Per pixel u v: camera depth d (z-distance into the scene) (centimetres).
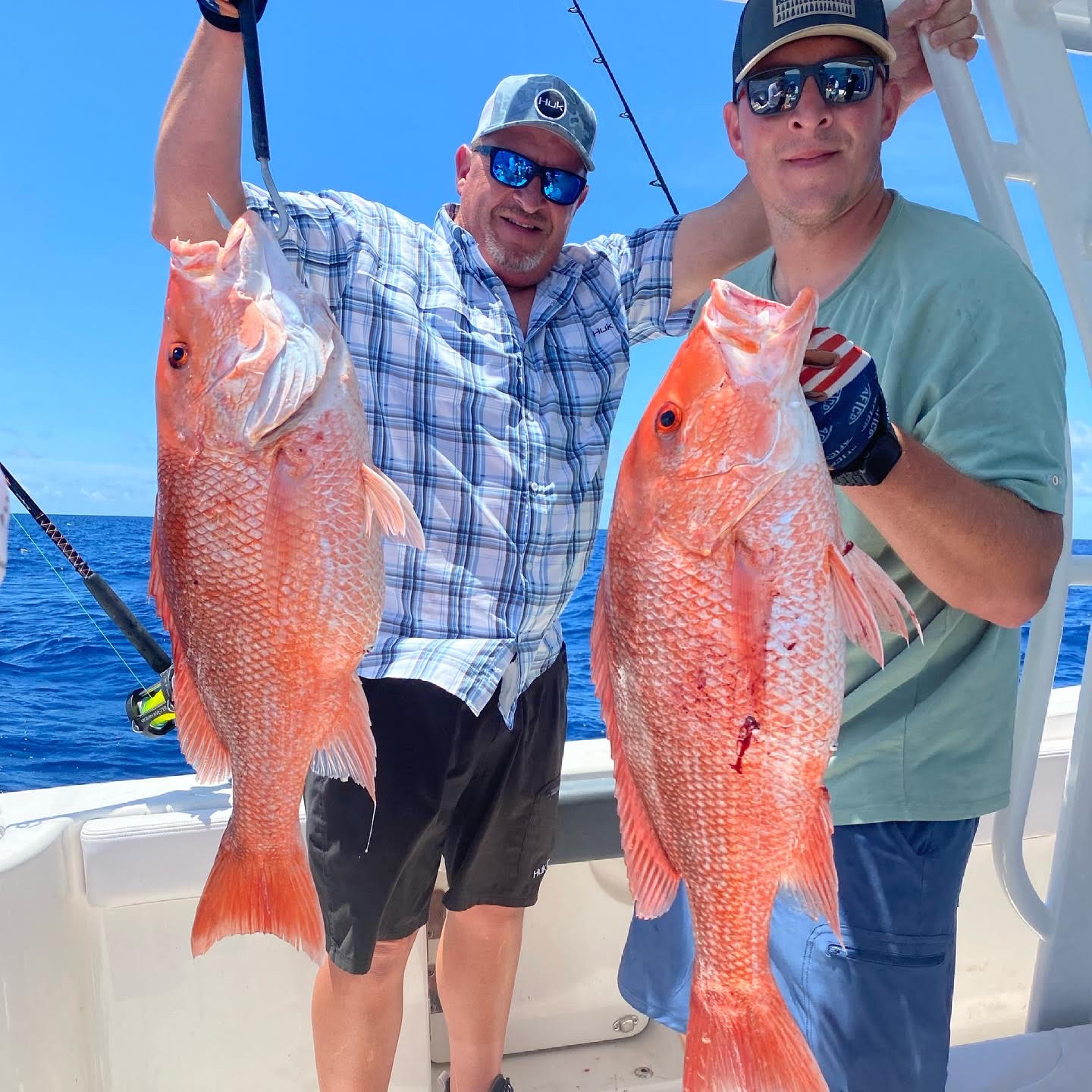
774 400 122
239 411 148
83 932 228
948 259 163
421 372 233
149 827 227
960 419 154
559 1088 252
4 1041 193
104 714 1036
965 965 264
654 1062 262
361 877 214
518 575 232
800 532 123
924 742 164
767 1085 129
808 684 125
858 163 169
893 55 170
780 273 195
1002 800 166
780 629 124
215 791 244
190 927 233
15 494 275
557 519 240
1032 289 158
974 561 138
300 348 148
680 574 128
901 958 161
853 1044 161
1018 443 149
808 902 128
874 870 164
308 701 153
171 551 154
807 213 172
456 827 234
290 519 148
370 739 154
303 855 156
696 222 267
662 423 128
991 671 165
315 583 150
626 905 268
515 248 246
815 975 166
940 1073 161
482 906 236
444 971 241
